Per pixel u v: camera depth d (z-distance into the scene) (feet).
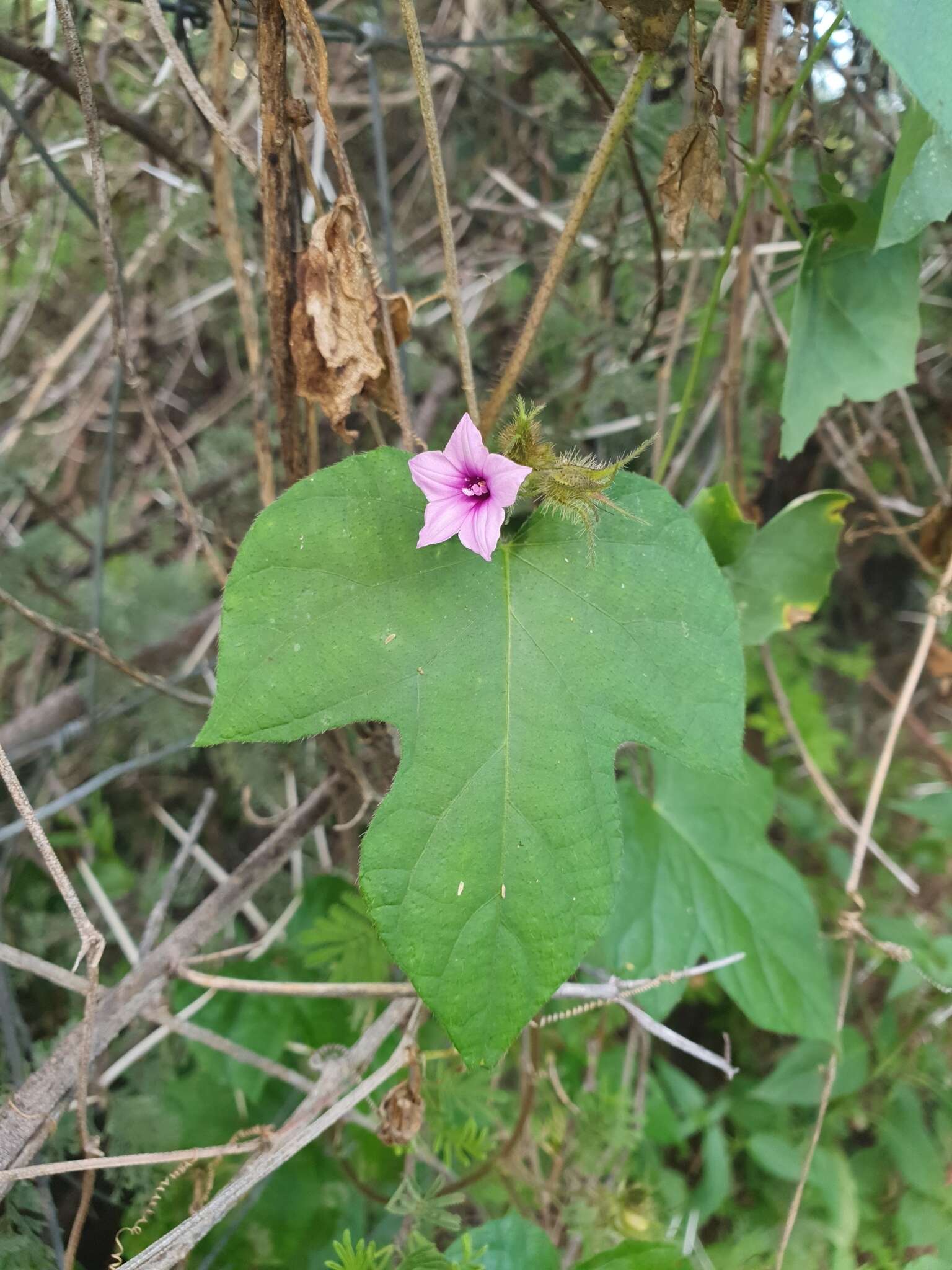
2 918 0.96
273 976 0.94
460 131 1.28
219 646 0.51
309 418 0.69
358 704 0.52
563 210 1.19
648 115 0.98
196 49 0.94
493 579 0.56
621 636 0.55
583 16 1.02
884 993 1.15
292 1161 0.86
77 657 1.21
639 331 1.12
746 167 0.74
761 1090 0.98
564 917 0.50
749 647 1.22
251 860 0.79
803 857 1.24
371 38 0.89
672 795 0.92
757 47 0.66
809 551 0.83
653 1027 0.71
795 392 0.77
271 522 0.53
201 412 1.34
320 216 0.61
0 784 1.07
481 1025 0.48
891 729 0.91
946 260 1.15
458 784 0.51
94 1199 0.84
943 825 1.04
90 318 1.17
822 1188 0.92
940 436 1.23
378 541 0.55
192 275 1.23
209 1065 0.89
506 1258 0.70
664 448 1.20
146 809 1.19
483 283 1.21
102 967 1.05
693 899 0.86
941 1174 0.93
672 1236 0.89
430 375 1.22
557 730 0.53
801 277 0.75
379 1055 0.87
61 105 0.98
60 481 1.33
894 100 0.92
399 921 0.48
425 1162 0.85
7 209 1.03
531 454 0.56
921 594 1.42
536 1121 0.89
